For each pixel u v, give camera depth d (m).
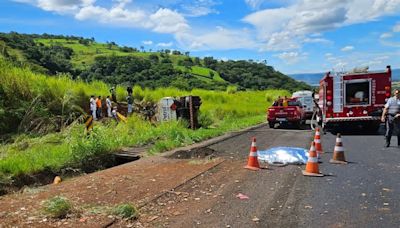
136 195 7.22
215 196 7.05
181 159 11.39
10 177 9.12
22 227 5.48
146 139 15.34
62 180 9.77
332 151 12.30
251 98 47.59
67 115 17.72
